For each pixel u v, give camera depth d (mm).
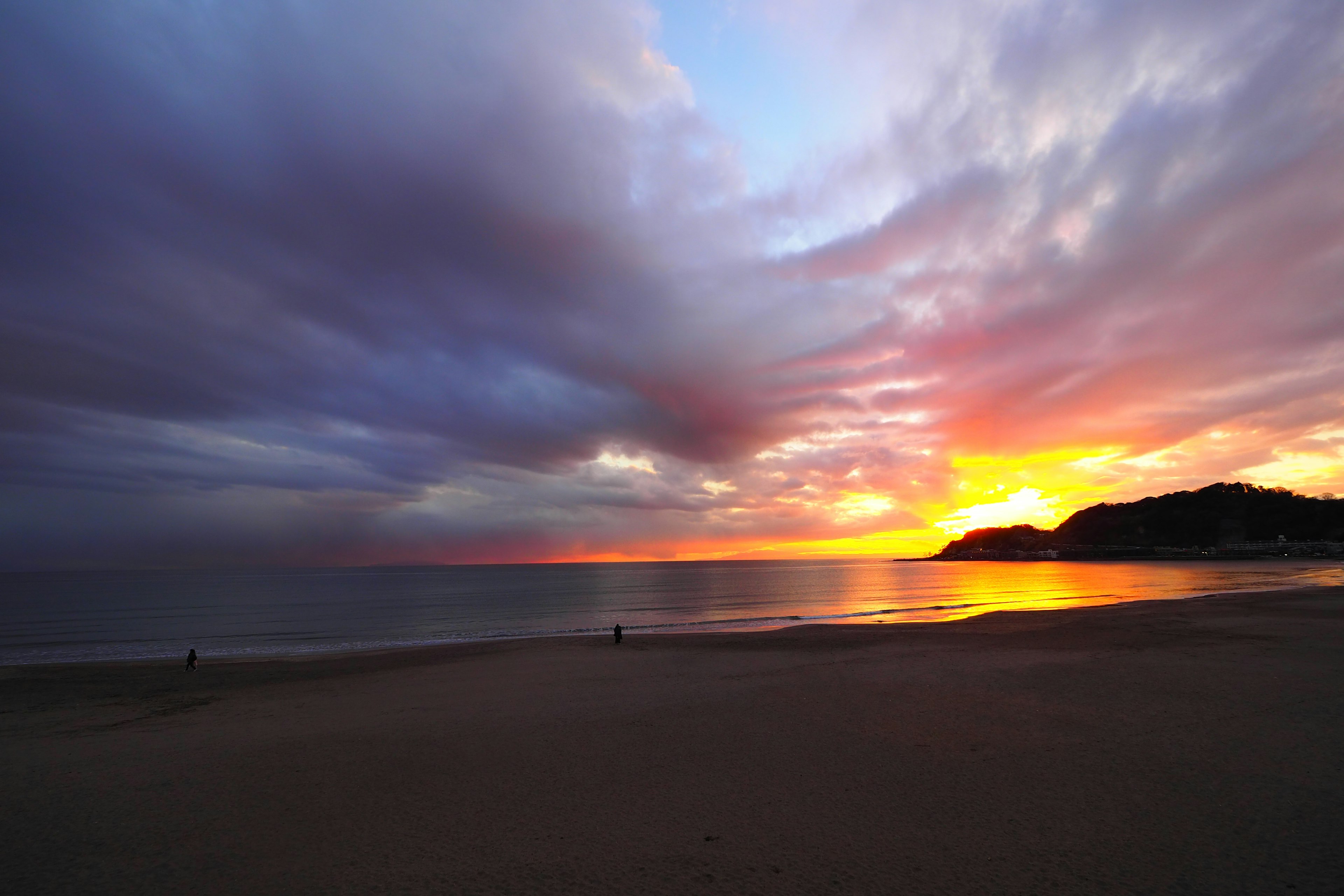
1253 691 10555
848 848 4895
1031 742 7773
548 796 6250
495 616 40656
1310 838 4945
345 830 5504
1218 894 4086
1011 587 68375
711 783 6527
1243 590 48219
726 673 14164
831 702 10438
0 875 4770
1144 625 21734
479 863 4773
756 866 4609
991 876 4395
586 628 32719
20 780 7234
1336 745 7434
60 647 27594
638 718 9695
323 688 14398
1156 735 7988
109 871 4809
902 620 32500
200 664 19844
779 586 78000
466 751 7988
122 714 11859
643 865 4672
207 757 8102
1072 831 5156
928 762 7074
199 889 4477
